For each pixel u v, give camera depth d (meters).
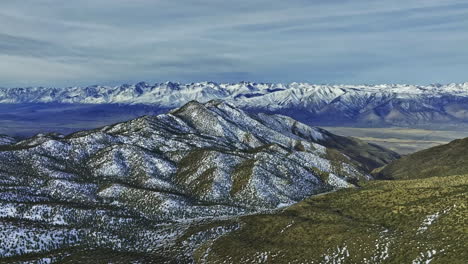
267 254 85.75
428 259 68.06
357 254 77.06
